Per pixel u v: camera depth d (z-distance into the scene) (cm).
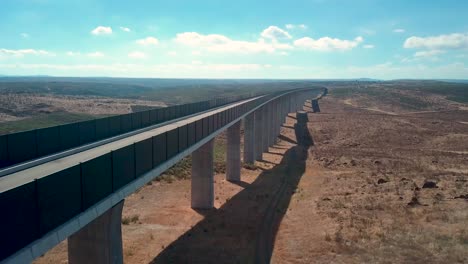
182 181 4506
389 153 6347
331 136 8338
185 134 2662
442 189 3522
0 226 1077
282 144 7731
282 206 3488
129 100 16738
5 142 1808
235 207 3544
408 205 3062
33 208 1195
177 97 19200
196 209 3481
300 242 2556
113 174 1655
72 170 1373
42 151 2059
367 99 17588
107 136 2686
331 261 2227
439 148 7025
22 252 1139
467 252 2164
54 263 2325
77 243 1789
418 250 2256
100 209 1529
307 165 5534
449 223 2614
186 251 2548
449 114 12031
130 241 2692
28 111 10150
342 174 4675
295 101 12975
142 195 3891
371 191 3631
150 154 2052
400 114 12306
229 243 2683
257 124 6150
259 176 4934
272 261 2336
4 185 1491
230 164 4700
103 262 1766
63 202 1329
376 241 2425
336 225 2738
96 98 17638
